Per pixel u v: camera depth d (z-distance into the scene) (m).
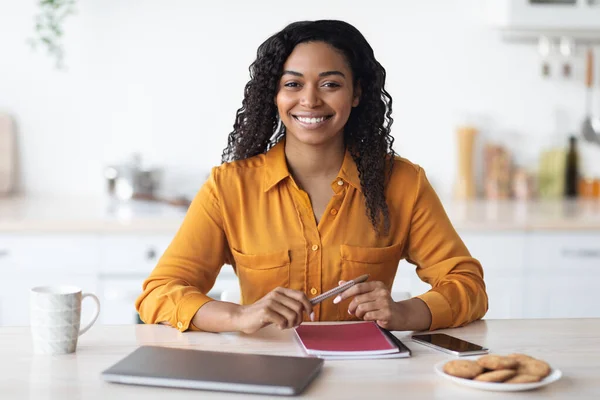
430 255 1.78
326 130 1.66
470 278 1.68
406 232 1.78
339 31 1.68
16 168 3.23
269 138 1.85
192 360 1.26
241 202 1.72
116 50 3.22
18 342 1.41
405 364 1.30
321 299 1.47
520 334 1.51
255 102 1.78
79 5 3.19
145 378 1.17
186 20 3.24
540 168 3.45
